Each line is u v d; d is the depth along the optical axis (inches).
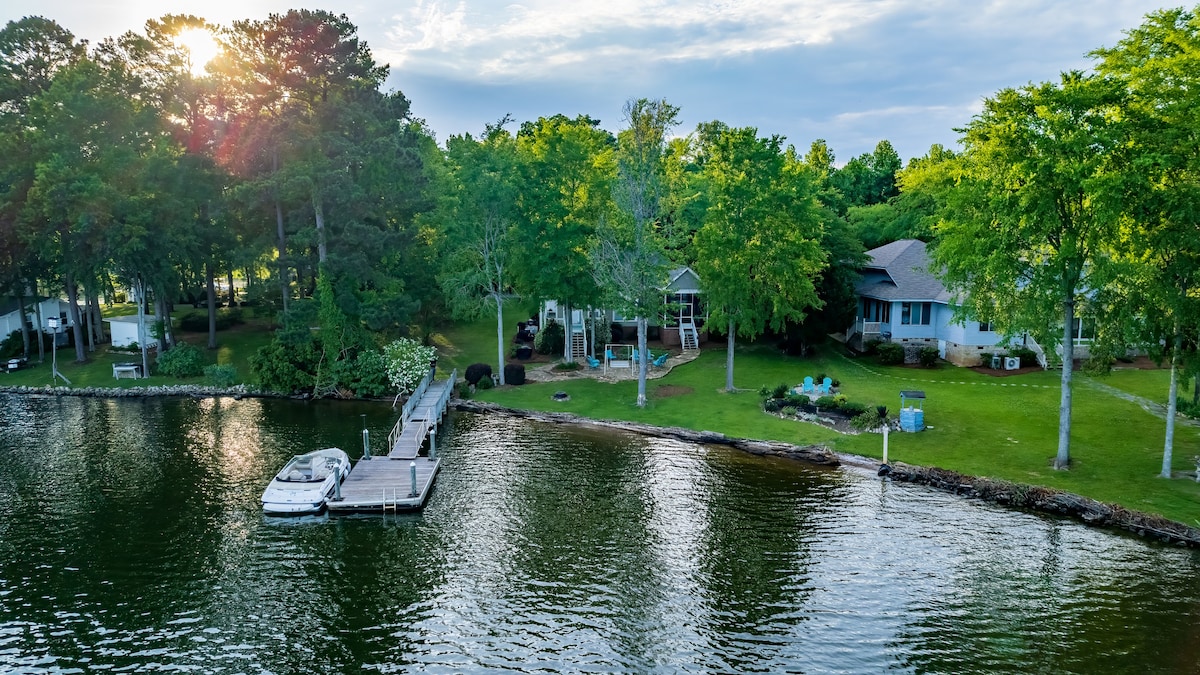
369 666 713.6
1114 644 731.4
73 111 1892.2
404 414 1470.2
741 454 1339.8
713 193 1699.1
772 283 1688.0
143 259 1911.9
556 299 1959.9
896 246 2237.9
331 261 1801.2
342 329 1838.1
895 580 867.4
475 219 1859.0
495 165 1876.2
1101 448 1238.3
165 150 1930.4
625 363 1990.7
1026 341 1908.2
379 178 1892.2
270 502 1072.2
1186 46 978.1
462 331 2460.6
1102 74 1061.8
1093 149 1023.0
